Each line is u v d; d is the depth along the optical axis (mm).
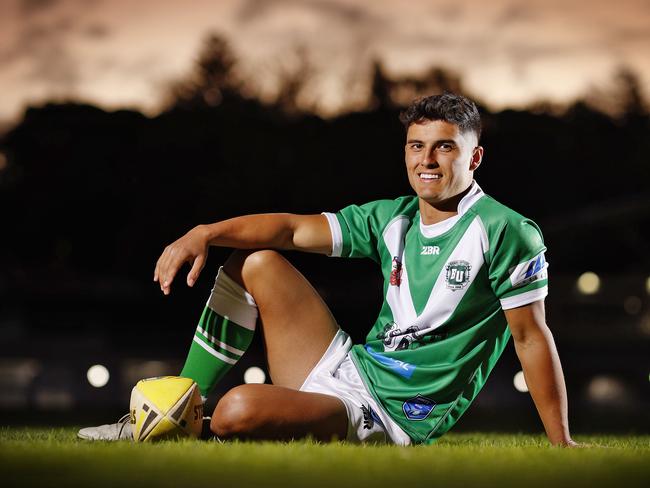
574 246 39719
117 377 32094
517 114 51594
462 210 4055
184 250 4121
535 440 4605
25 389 31297
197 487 2307
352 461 2805
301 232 4324
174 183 45094
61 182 45531
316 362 4145
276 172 45875
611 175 50938
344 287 38250
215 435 3793
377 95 56188
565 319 33312
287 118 53906
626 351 32125
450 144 4008
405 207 4305
